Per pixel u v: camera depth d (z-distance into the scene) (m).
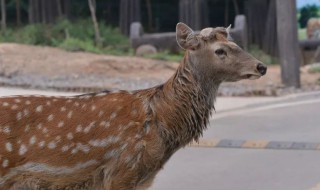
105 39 39.38
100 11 49.22
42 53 33.41
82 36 39.03
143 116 7.29
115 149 7.26
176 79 7.41
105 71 30.61
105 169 7.32
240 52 7.29
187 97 7.35
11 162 7.25
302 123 16.97
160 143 7.29
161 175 11.69
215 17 51.09
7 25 46.16
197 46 7.32
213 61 7.29
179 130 7.36
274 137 15.02
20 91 22.94
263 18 42.47
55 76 28.59
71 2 47.84
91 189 7.44
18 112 7.33
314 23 43.09
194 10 41.44
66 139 7.26
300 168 12.05
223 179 11.42
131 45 37.16
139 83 26.98
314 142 14.29
